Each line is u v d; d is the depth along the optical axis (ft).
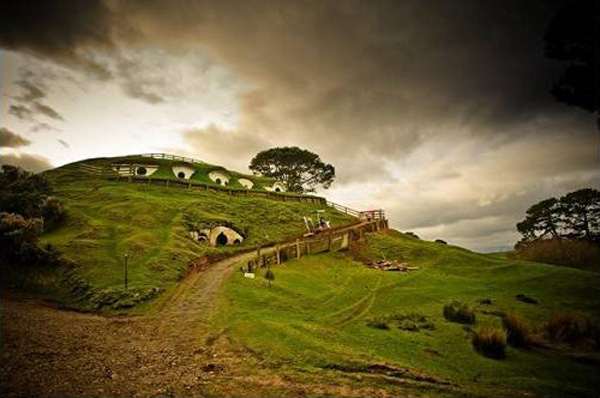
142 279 73.97
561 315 56.54
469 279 101.81
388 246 136.26
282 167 287.89
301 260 112.06
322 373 35.96
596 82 48.37
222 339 47.57
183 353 42.73
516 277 101.45
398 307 72.18
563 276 96.32
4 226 74.33
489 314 67.46
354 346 45.34
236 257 111.55
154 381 33.24
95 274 73.20
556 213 188.96
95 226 102.17
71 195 136.98
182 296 70.74
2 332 43.01
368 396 30.94
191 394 30.48
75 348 41.22
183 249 98.22
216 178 220.84
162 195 155.02
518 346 49.98
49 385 30.30
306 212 177.17
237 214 151.43
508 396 32.50
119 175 179.83
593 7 47.32
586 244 135.95
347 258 122.93
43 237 93.35
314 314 63.62
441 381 35.24
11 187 102.47
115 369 35.83
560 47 53.26
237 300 66.85
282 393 31.04
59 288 68.23
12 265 69.82
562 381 37.91
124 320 56.80
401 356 42.96
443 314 66.49
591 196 175.73
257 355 41.22
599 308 71.36
